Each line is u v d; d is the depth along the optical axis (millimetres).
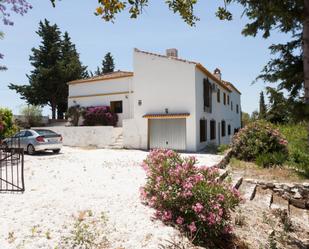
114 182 7566
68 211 4961
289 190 8602
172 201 4730
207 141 19672
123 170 9562
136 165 10758
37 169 9820
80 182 7562
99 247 3664
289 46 5637
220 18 4445
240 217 5762
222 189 4812
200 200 4566
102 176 8453
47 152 16062
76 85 25219
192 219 4590
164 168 5383
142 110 18594
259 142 12172
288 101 5199
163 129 18188
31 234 3920
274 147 11953
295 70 5402
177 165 5316
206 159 12414
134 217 4766
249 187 8617
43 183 7449
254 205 7223
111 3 2934
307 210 8109
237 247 4539
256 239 5078
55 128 22516
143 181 7707
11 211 4930
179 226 4531
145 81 18594
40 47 38656
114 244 3768
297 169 10570
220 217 4406
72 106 25141
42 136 14688
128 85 22297
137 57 19000
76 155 14484
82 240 3732
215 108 22750
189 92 17047
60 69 36219
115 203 5523
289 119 5168
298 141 12719
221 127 25188
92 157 13539
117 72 27953
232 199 4770
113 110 23297
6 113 13758
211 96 21266
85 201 5621
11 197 5922
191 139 16859
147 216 4844
